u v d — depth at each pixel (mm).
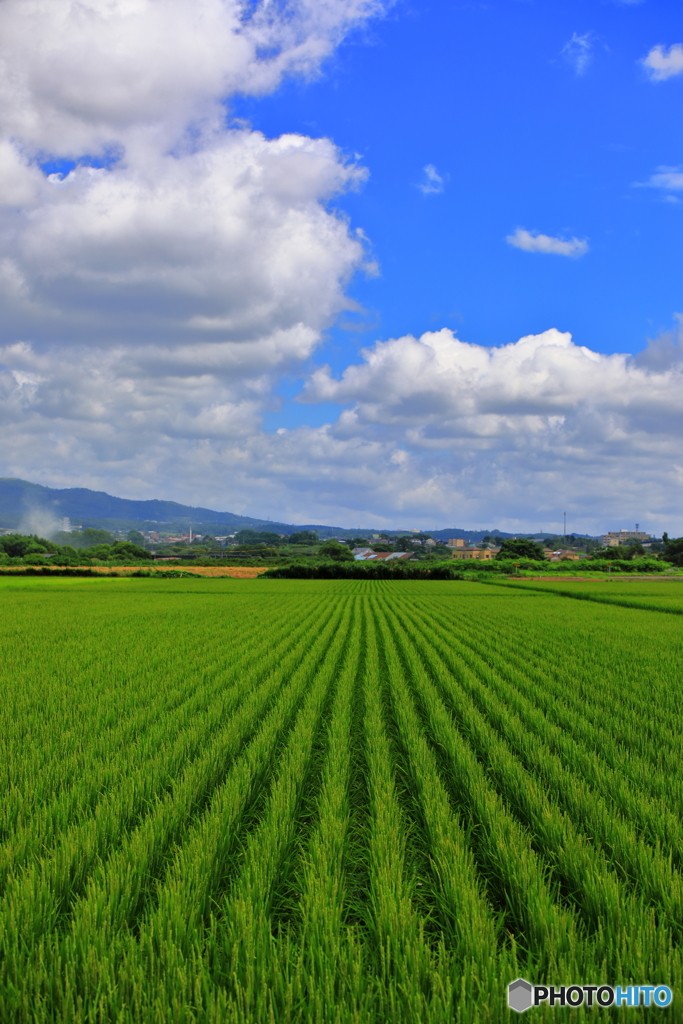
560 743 7977
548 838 5195
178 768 6996
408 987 3365
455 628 22969
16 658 15195
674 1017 3182
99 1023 3182
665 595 43469
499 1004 3219
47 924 3918
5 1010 3172
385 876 4434
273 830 5184
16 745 7898
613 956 3648
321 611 30562
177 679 12555
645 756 7539
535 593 49406
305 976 3463
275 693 11312
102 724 8992
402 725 9031
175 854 4883
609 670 13852
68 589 50844
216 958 3617
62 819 5477
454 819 5598
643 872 4543
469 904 4094
